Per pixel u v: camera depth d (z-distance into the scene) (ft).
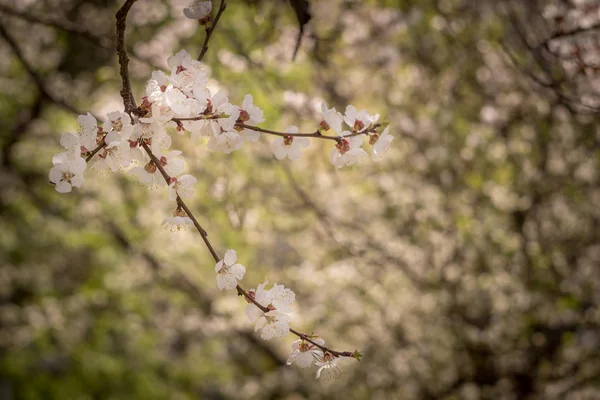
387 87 17.74
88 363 18.76
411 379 20.66
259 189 13.48
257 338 22.00
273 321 5.11
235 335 22.24
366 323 20.02
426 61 18.33
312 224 16.63
